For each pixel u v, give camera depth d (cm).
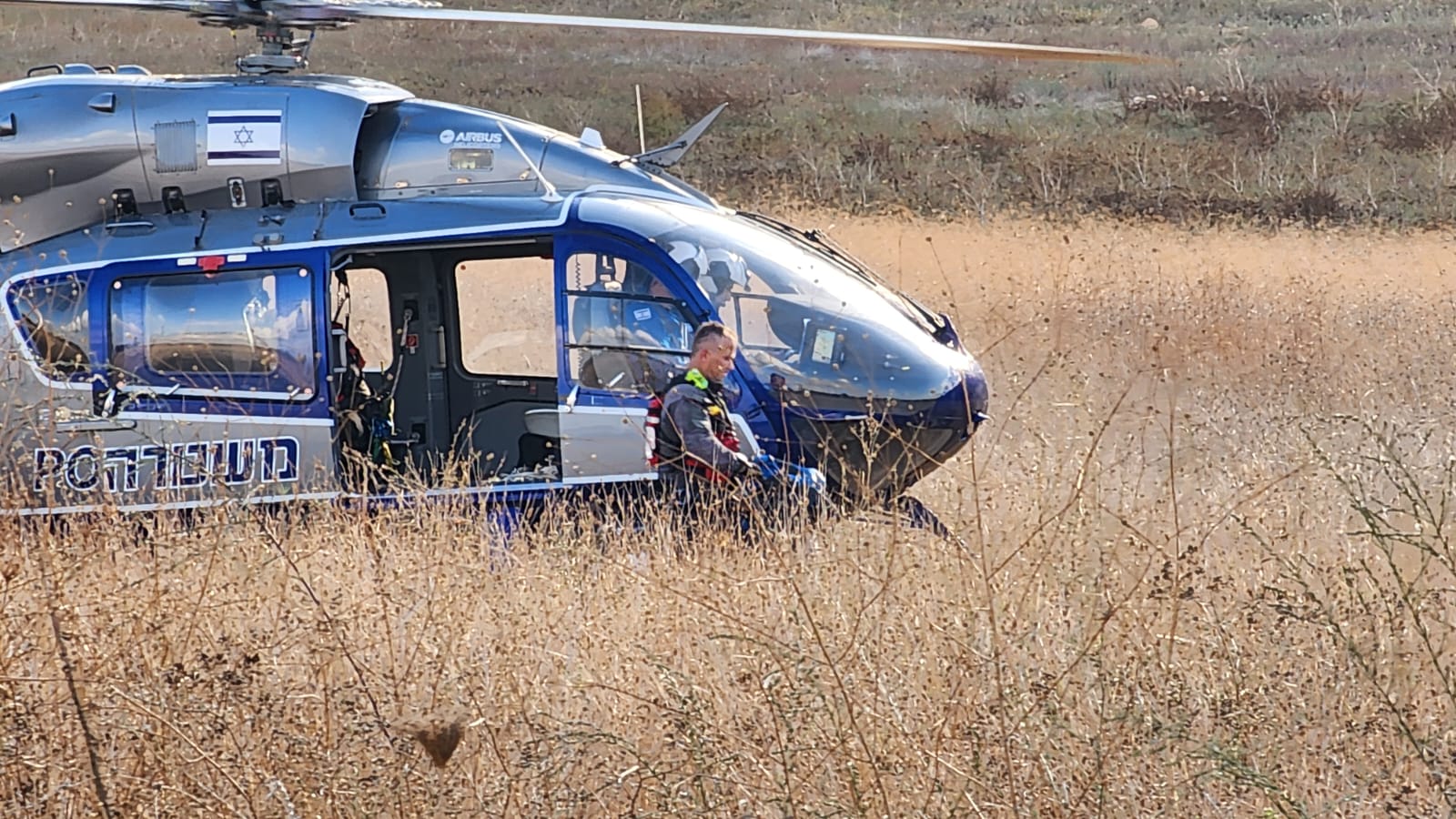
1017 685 1488
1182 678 1562
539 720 1484
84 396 2594
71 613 1530
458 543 2058
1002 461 2470
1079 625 1656
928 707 1493
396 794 1369
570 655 1644
